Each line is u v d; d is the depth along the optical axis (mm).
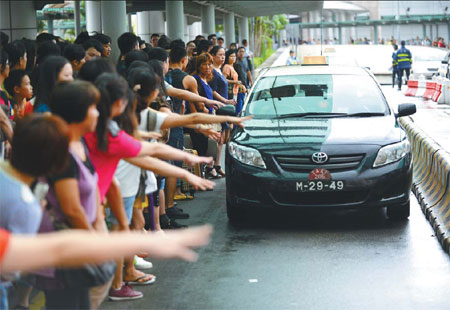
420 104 26734
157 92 6207
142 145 4867
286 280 6750
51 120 3535
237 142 8961
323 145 8602
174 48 10258
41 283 4113
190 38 62875
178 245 2672
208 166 12641
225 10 50250
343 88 10133
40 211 3670
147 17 43656
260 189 8570
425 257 7516
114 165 4867
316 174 8469
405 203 8922
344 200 8547
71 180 4098
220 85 12859
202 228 2746
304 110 9688
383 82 46156
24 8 25328
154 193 7836
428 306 5977
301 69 10750
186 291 6469
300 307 5969
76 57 8453
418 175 11805
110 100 4680
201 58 11336
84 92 4117
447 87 26562
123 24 24672
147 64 7004
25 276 4203
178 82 10039
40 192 3984
